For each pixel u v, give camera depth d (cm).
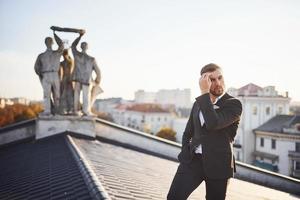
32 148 1130
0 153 1162
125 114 11262
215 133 330
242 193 885
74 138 1189
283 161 4541
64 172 737
